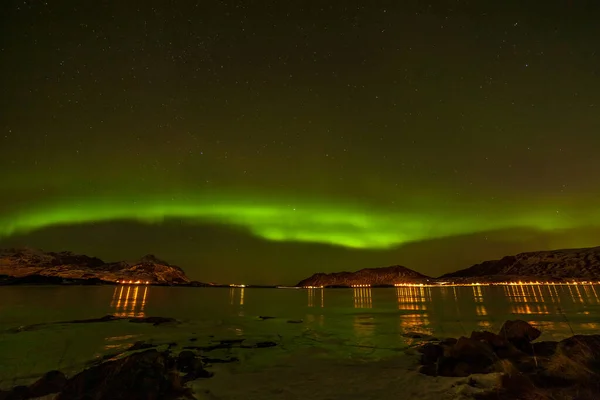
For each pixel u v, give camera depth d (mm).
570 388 5953
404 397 6199
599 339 8148
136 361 6684
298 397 6441
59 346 12156
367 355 10484
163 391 6383
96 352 11180
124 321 19391
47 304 34188
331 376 7941
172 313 25797
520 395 5762
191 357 9164
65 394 6055
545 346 9188
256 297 59781
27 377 8164
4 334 14906
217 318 22250
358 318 22234
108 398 5816
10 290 77500
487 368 7520
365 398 6281
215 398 6426
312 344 12609
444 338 13750
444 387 6582
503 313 23969
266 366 9109
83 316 22406
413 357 10016
